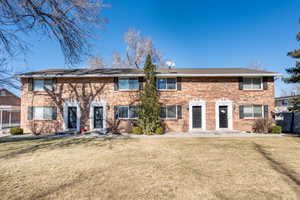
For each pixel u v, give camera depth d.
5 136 13.61
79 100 15.91
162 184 4.59
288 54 13.43
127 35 30.75
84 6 8.70
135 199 3.83
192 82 15.96
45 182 4.73
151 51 31.25
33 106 15.83
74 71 17.16
